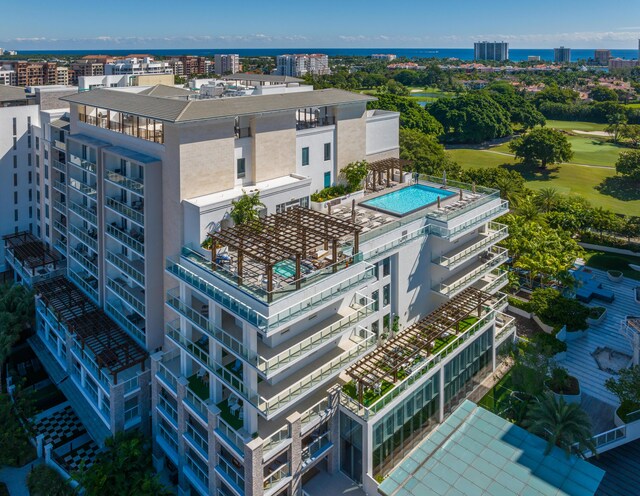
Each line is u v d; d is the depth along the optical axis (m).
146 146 41.09
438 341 41.31
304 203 45.31
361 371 35.91
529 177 119.75
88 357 42.59
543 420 35.28
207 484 35.44
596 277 68.62
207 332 34.38
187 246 39.31
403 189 54.25
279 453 31.77
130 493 33.72
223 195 40.62
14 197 65.50
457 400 41.88
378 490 32.94
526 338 50.66
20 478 38.75
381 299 41.56
